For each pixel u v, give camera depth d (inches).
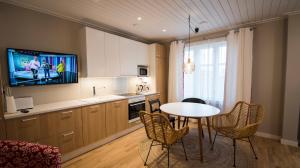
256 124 84.9
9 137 72.8
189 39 155.4
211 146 108.7
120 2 89.7
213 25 131.3
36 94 100.1
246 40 125.8
